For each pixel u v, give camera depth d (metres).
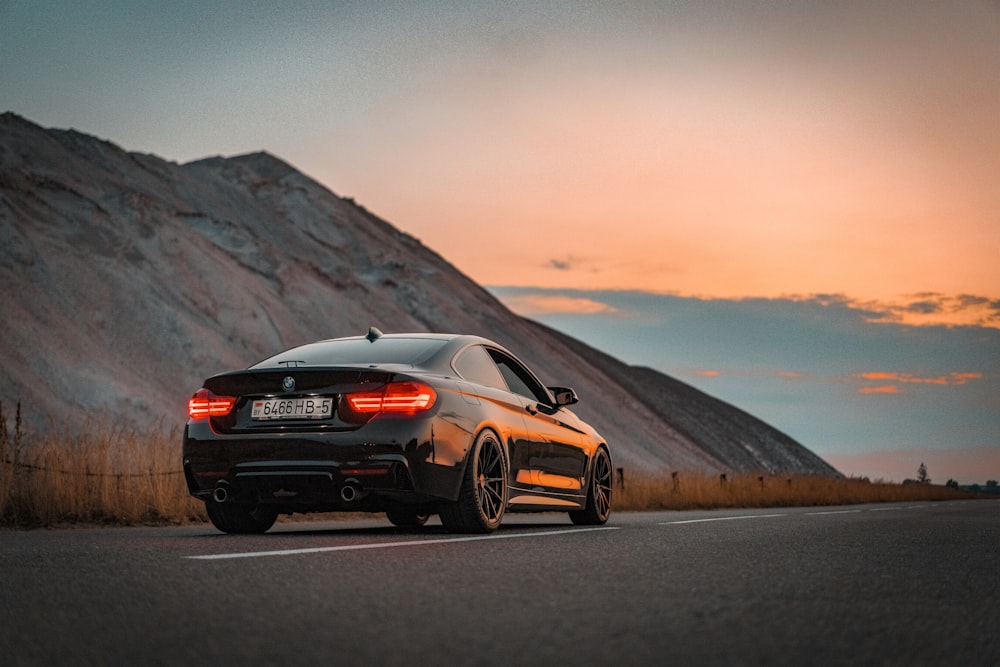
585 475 10.58
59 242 54.62
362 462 8.05
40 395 44.50
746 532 9.50
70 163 62.50
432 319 75.12
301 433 8.16
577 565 6.16
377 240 83.88
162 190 68.44
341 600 4.68
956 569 6.43
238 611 4.37
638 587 5.23
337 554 6.61
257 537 8.27
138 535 8.68
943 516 15.26
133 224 59.34
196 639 3.77
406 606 4.52
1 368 44.38
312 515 12.61
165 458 12.05
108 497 11.27
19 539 8.03
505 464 9.00
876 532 9.95
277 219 76.31
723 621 4.26
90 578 5.38
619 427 83.31
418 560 6.30
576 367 91.25
